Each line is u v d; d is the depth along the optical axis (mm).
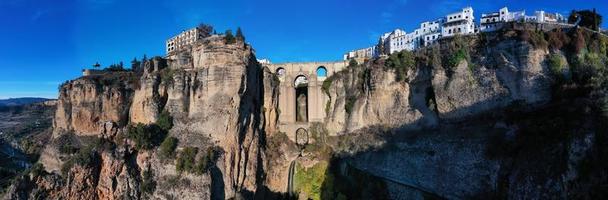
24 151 115250
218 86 91375
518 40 75125
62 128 97938
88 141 94250
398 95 91875
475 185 72312
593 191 51062
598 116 56094
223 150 89312
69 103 98625
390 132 90750
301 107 113812
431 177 79188
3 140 123688
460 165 75562
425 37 142750
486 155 72188
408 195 82375
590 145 53906
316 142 105062
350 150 94500
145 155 86062
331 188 90562
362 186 87750
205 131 89688
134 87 99250
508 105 75125
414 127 87688
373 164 88562
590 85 65188
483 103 77812
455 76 81438
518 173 63625
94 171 81438
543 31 76750
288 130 107938
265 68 107250
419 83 88875
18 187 77875
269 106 105938
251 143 97312
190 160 85312
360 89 100000
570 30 76125
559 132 61031
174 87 93250
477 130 76625
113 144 85188
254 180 95125
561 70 72312
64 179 80438
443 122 83375
